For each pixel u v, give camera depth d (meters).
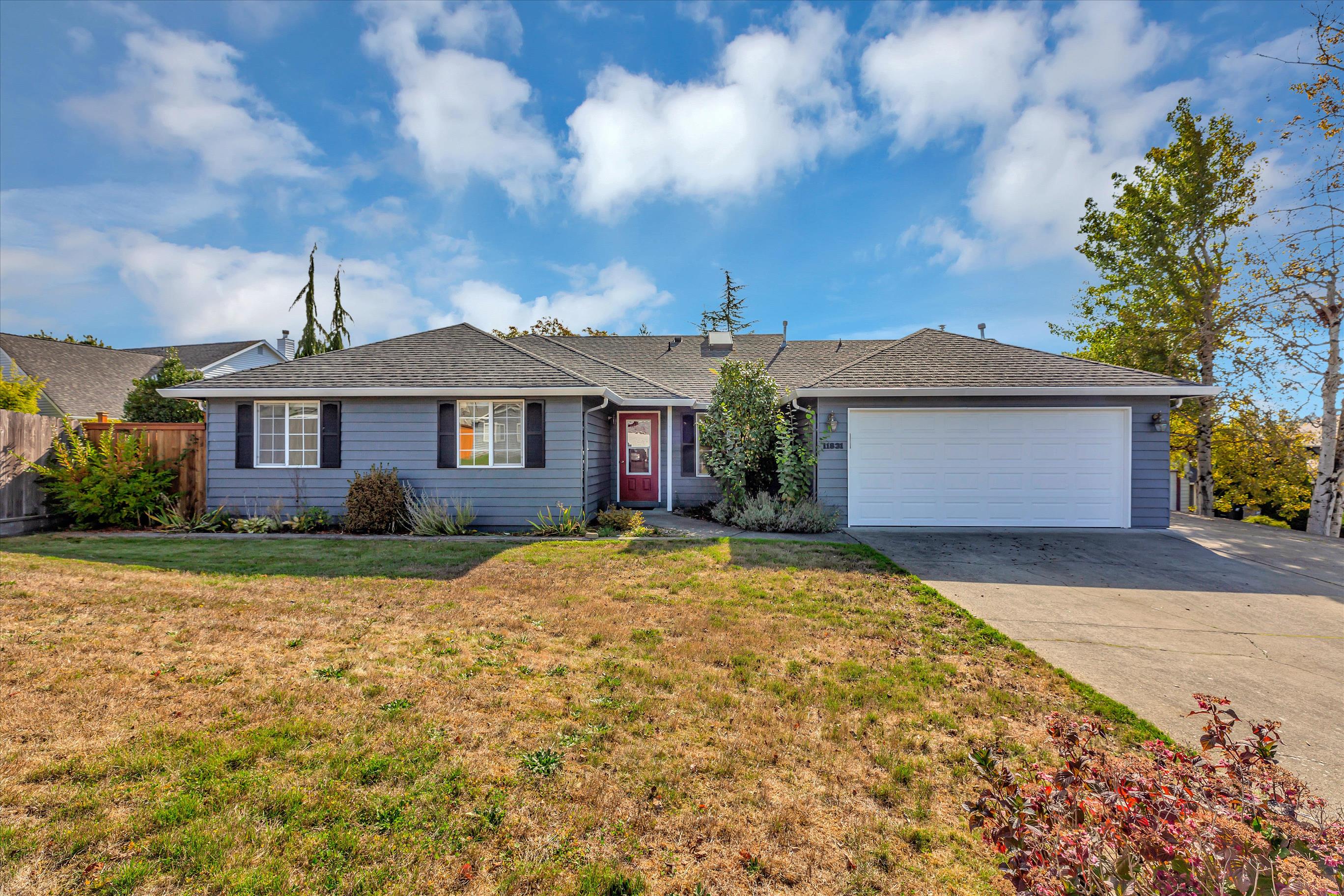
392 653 4.49
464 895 2.17
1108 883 1.79
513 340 16.83
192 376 16.59
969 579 7.17
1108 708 3.78
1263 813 1.93
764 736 3.35
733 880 2.28
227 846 2.36
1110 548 9.02
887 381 10.95
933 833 2.56
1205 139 14.98
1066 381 10.70
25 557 7.71
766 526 10.66
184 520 10.64
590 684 4.01
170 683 3.85
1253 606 6.14
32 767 2.85
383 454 10.88
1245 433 15.32
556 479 10.86
